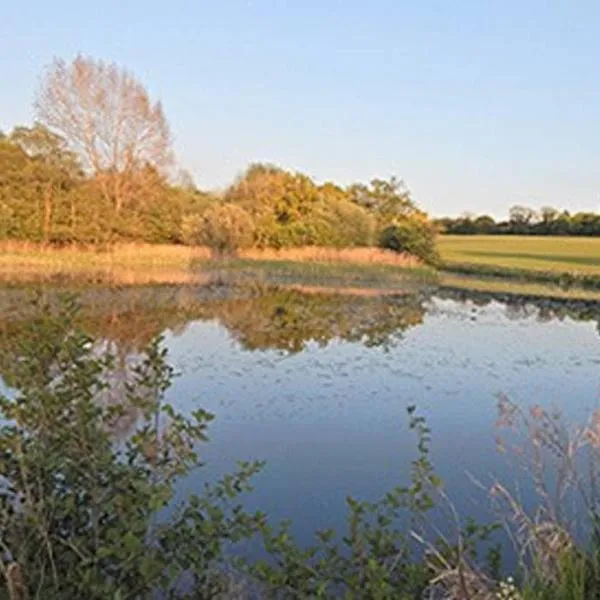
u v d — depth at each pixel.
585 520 3.55
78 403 2.85
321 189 43.22
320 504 5.37
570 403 9.03
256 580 3.16
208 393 8.98
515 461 6.02
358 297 23.03
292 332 14.74
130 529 2.56
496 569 3.37
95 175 32.69
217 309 18.08
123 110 32.72
